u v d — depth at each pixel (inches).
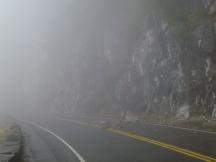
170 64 1462.8
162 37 1523.1
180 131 959.0
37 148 853.8
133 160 582.6
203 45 1288.1
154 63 1565.0
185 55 1380.4
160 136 885.2
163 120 1347.2
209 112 1198.3
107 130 1172.5
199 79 1288.1
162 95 1491.1
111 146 776.9
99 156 653.3
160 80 1508.4
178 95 1379.2
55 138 1050.7
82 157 654.5
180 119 1273.4
